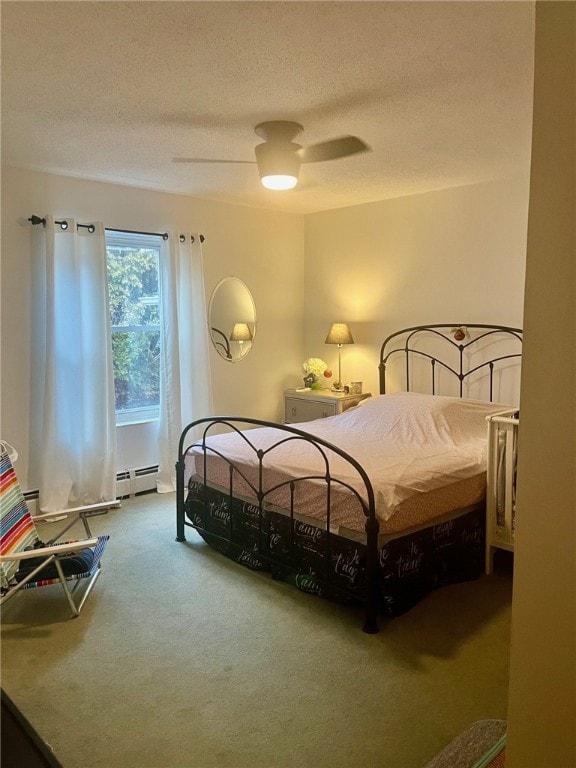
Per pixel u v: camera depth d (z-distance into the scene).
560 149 0.84
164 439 4.62
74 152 3.46
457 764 1.78
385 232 4.95
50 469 3.97
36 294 3.96
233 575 3.19
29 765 0.71
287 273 5.56
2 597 2.56
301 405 5.28
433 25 1.93
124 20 1.89
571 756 0.91
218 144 3.29
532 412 0.91
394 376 5.00
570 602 0.89
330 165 3.76
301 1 1.77
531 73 2.32
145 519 4.04
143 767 1.84
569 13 0.82
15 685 2.25
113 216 4.31
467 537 3.12
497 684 2.24
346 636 2.59
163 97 2.57
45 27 1.93
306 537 2.95
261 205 5.17
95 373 4.17
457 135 3.13
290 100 2.61
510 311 4.23
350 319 5.31
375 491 2.66
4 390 3.86
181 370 4.72
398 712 2.09
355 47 2.09
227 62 2.21
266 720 2.05
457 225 4.46
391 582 2.67
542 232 0.88
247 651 2.47
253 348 5.36
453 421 3.89
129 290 4.55
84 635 2.60
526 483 0.93
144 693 2.20
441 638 2.57
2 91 2.50
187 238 4.65
